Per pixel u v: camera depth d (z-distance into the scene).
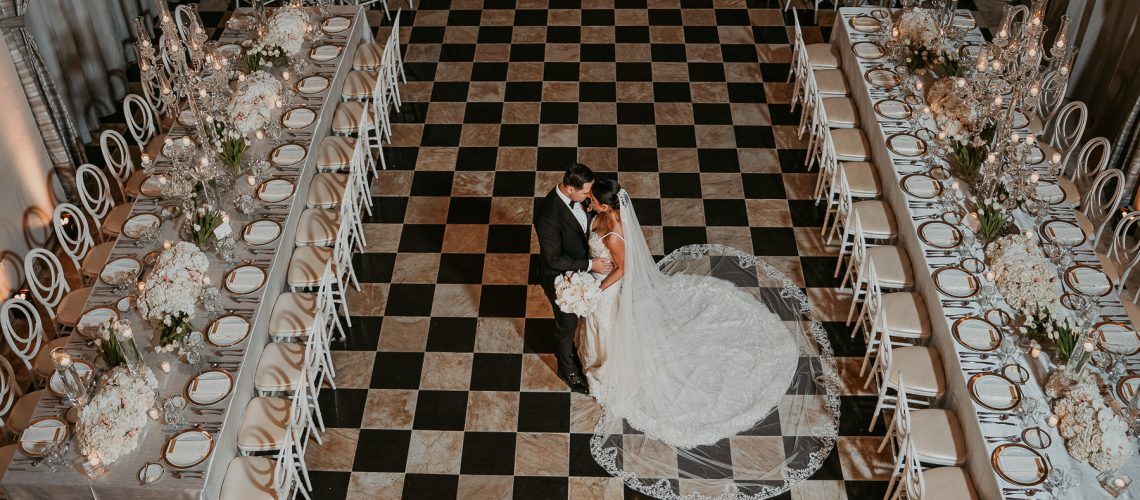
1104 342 5.46
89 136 8.73
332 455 6.10
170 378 5.45
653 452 6.03
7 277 7.07
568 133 8.53
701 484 5.86
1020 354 5.50
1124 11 7.89
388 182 8.08
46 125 7.43
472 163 8.24
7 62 7.01
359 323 6.92
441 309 7.01
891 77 7.67
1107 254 7.35
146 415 5.12
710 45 9.58
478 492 5.88
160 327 5.54
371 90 8.12
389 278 7.24
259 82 7.13
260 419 5.58
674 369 6.33
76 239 7.79
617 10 10.09
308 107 7.48
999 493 4.86
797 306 6.99
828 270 7.29
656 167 8.18
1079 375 5.14
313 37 8.16
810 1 10.14
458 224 7.68
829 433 6.14
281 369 5.82
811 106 8.08
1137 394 4.90
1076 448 4.88
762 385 6.35
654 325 6.32
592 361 6.34
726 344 6.54
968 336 5.60
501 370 6.58
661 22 9.91
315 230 6.80
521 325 6.89
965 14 8.33
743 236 7.57
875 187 7.19
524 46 9.60
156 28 10.01
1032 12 6.70
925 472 5.34
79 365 5.46
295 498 5.82
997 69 6.98
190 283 5.58
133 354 5.16
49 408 5.25
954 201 6.49
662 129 8.57
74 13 8.33
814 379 6.47
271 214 6.55
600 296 5.75
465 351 6.72
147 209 6.49
